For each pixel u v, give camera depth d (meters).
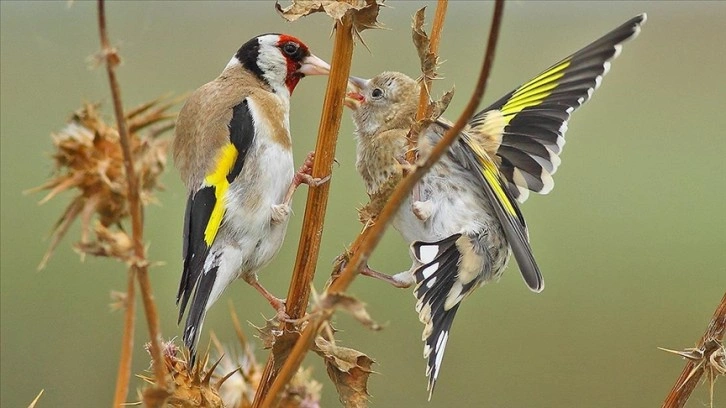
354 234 14.67
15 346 12.22
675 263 15.89
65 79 17.61
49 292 13.87
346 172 16.09
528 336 13.53
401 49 16.97
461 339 13.45
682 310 14.38
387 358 12.25
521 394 11.95
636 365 12.77
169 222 13.07
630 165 19.59
